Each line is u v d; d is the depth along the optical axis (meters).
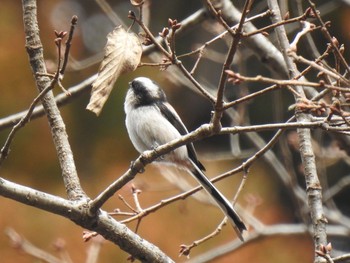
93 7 17.02
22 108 14.65
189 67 17.05
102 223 6.64
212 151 17.94
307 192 7.61
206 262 10.91
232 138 11.77
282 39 7.90
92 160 15.34
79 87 9.37
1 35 15.05
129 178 6.51
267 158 10.68
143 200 14.09
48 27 15.65
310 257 14.70
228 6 10.24
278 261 14.53
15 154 14.76
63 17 16.27
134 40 6.25
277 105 10.34
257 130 6.16
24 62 14.91
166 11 17.44
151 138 9.41
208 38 16.89
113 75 6.18
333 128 6.09
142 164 6.43
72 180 6.81
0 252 13.38
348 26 16.58
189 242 14.02
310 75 15.02
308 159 7.72
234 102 5.98
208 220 14.16
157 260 6.85
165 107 9.58
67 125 15.45
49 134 14.91
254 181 15.34
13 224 13.61
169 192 14.23
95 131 15.52
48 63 10.83
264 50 9.95
